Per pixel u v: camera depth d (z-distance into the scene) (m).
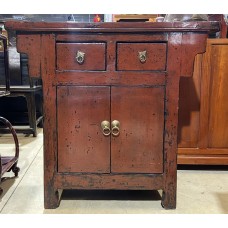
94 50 1.11
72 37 1.09
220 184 1.50
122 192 1.38
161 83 1.13
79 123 1.16
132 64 1.11
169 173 1.18
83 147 1.17
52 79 1.13
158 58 1.11
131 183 1.19
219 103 1.64
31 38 1.10
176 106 1.14
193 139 1.68
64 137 1.17
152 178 1.19
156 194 1.36
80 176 1.19
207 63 1.60
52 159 1.18
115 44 1.10
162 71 1.12
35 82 2.69
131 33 1.09
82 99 1.14
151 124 1.16
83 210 1.20
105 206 1.24
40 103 2.92
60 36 1.10
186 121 1.66
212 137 1.67
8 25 1.07
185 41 1.09
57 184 1.19
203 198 1.32
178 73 1.12
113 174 1.19
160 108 1.15
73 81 1.13
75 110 1.15
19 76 2.80
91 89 1.13
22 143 2.29
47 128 1.16
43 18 2.76
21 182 1.49
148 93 1.14
